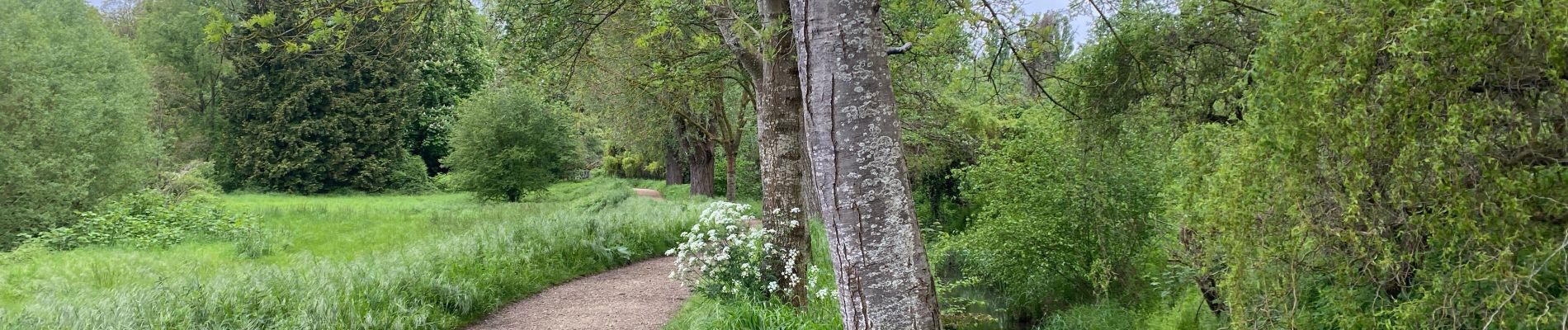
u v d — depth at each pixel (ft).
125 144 59.00
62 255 40.81
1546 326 10.02
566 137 93.25
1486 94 9.52
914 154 66.03
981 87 27.81
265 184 123.44
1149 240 32.96
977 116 57.36
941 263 40.47
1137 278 33.83
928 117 57.36
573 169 99.09
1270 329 13.14
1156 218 31.04
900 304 8.98
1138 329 29.66
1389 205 11.09
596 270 34.09
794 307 21.68
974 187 38.86
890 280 8.95
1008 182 35.65
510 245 32.48
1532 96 9.87
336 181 126.31
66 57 61.00
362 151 129.39
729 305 21.61
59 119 53.36
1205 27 24.32
